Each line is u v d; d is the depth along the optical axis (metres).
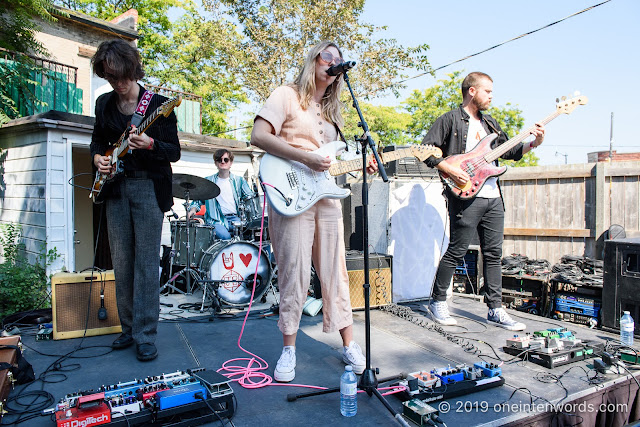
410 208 3.86
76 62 10.52
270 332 2.88
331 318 2.17
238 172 7.71
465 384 2.01
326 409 1.80
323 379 2.10
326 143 2.19
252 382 2.04
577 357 2.45
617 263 3.11
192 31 15.75
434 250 4.02
